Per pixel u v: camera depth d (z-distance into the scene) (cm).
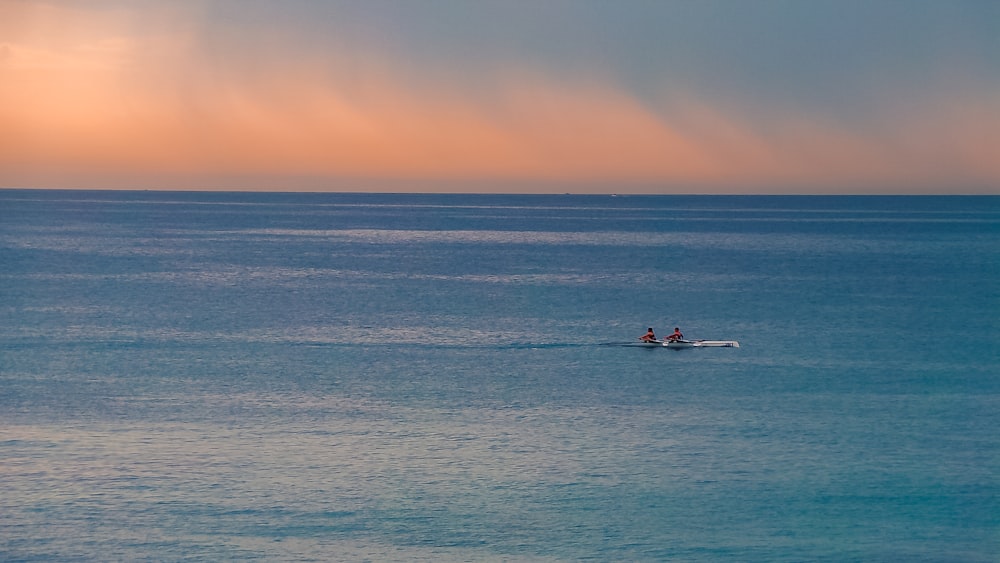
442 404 4953
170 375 5631
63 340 6812
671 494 3675
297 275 11819
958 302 9375
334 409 4828
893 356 6400
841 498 3650
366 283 10962
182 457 4009
